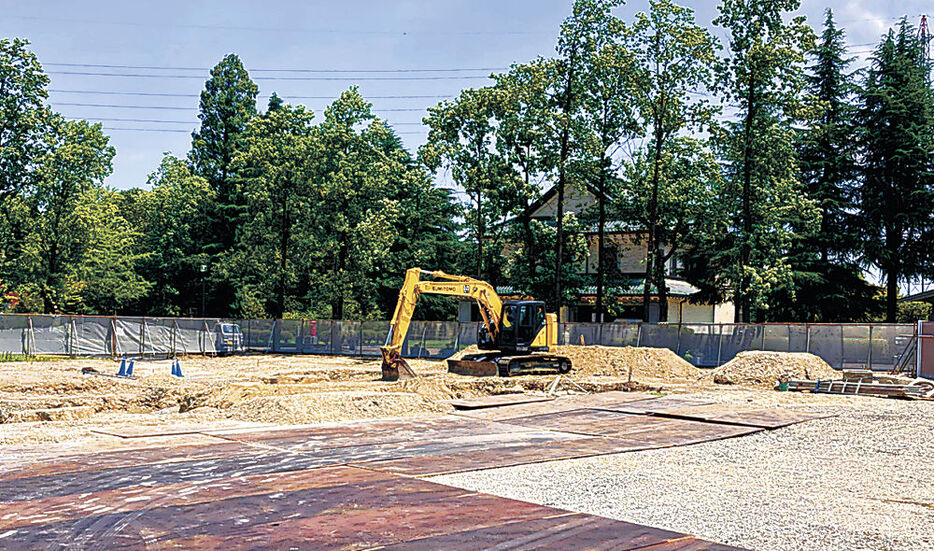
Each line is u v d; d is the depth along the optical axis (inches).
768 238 1540.4
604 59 1610.5
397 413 777.6
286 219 1975.9
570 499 407.5
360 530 336.2
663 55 1594.5
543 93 1683.1
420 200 2266.2
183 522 345.7
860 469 513.3
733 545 325.1
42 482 422.6
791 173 1552.7
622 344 1469.0
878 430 684.7
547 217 2114.9
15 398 836.0
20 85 1774.1
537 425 705.0
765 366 1146.0
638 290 1900.8
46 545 309.9
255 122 2092.8
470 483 442.3
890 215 1818.4
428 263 2443.4
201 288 2610.7
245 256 2009.1
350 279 1920.5
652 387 1032.8
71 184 1852.9
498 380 1059.3
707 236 1656.0
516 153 1728.6
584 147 1659.7
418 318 2466.8
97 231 1956.2
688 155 1688.0
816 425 712.4
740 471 502.3
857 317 1856.5
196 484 423.5
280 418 704.4
